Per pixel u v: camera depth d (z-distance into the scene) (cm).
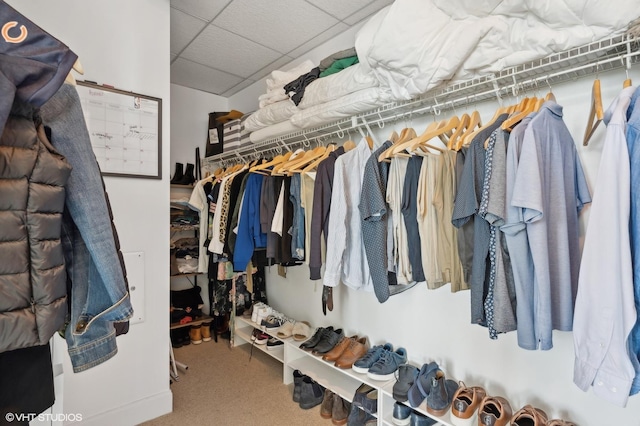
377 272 141
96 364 82
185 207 298
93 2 171
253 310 267
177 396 208
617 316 81
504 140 106
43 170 60
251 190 207
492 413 134
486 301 110
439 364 172
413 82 135
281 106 221
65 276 67
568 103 131
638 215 80
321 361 210
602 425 125
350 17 214
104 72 174
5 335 55
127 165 181
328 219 171
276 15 211
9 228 56
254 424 181
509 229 100
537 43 111
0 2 57
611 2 94
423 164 136
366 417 174
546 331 97
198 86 324
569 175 111
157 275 192
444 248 135
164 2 195
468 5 121
